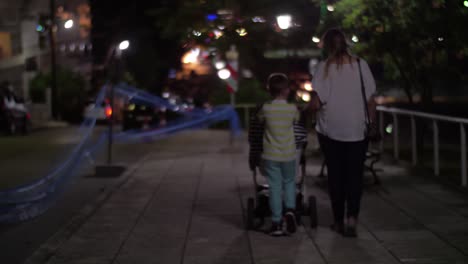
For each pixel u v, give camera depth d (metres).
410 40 12.70
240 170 13.38
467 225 7.53
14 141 23.86
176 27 10.42
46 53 44.22
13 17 43.34
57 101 40.12
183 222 8.08
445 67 13.77
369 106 7.09
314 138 19.73
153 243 6.98
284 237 7.14
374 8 11.86
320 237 7.11
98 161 16.62
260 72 20.23
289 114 7.10
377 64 15.56
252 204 7.59
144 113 28.77
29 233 8.18
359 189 7.09
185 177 12.38
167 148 19.19
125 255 6.48
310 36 11.71
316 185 10.91
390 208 8.64
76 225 7.97
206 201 9.63
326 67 7.05
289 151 7.09
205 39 10.44
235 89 17.78
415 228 7.43
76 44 39.91
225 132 27.23
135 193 10.47
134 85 32.75
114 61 13.87
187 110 32.88
